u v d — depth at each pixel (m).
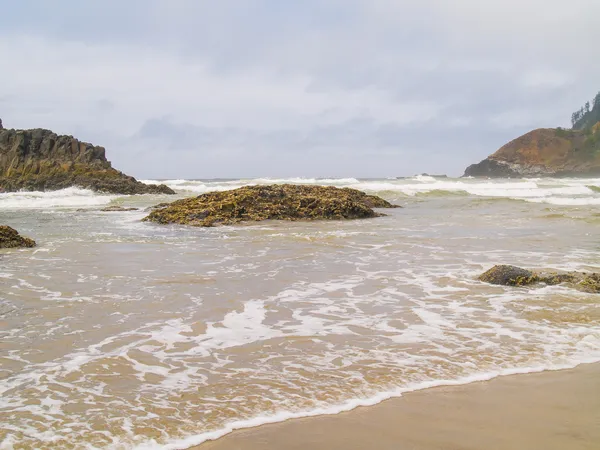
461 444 3.83
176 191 49.28
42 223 21.09
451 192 41.56
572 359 5.49
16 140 46.81
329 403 4.46
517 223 19.72
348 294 8.30
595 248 13.23
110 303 7.68
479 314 7.16
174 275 9.81
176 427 4.03
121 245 14.13
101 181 45.22
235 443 3.83
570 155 145.88
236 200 22.34
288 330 6.43
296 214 22.36
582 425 4.10
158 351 5.68
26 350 5.70
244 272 10.12
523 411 4.34
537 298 8.00
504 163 150.75
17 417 4.15
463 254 12.34
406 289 8.66
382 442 3.86
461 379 4.98
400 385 4.84
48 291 8.47
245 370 5.16
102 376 4.99
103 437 3.86
